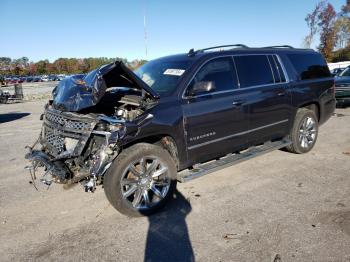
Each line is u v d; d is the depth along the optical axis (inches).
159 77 182.4
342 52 2146.9
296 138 233.1
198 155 176.7
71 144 156.5
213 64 185.0
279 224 142.9
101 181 155.4
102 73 153.1
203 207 162.7
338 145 264.1
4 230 148.7
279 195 172.6
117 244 133.9
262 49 218.7
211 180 197.6
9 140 340.5
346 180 189.2
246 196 173.0
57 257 126.6
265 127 209.8
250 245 128.3
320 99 249.4
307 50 254.8
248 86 198.4
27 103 858.8
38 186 199.9
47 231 146.5
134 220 153.2
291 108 225.5
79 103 158.4
